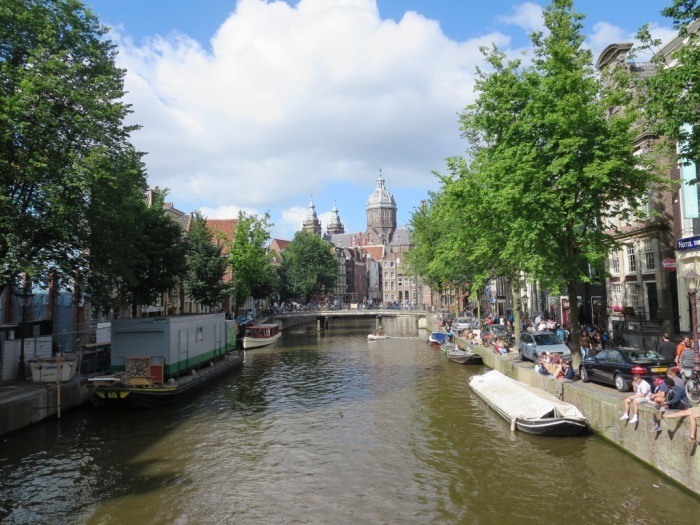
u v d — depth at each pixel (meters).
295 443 17.00
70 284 21.36
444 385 26.17
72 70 18.02
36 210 18.48
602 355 17.53
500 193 18.42
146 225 29.31
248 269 53.25
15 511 12.02
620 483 12.17
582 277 18.41
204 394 25.25
